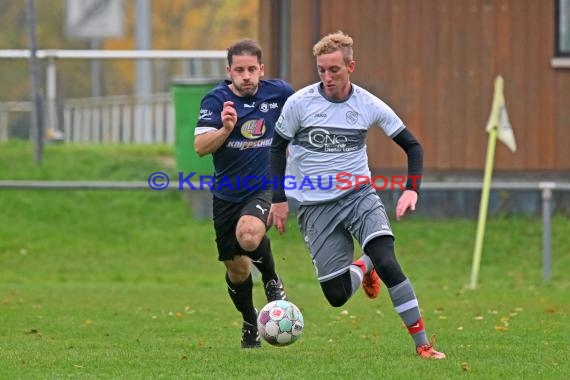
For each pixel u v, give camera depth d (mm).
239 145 29203
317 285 49719
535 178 60719
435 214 60312
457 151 60906
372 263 27172
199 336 33438
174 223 62125
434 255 55562
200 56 66250
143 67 88125
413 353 28266
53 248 58031
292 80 60625
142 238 59812
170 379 24719
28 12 67000
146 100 79562
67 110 79062
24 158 71688
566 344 30562
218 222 29828
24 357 28328
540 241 56594
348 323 36594
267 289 30344
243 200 29484
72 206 64312
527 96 60469
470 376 24656
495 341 31281
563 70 60406
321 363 26766
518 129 60625
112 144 76938
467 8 60469
